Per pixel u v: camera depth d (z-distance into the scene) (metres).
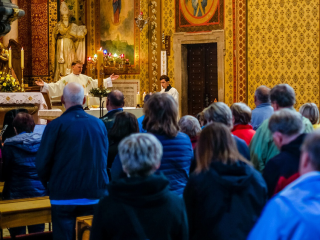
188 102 14.05
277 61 12.36
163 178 2.20
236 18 12.83
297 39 12.11
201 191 2.51
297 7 12.09
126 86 14.16
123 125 4.02
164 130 3.07
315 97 11.91
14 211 3.86
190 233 2.57
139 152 2.18
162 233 2.16
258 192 2.51
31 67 14.12
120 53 14.18
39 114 8.15
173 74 13.74
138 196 2.14
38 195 4.49
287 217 1.36
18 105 9.13
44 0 14.02
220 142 2.55
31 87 13.67
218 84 13.12
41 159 3.46
